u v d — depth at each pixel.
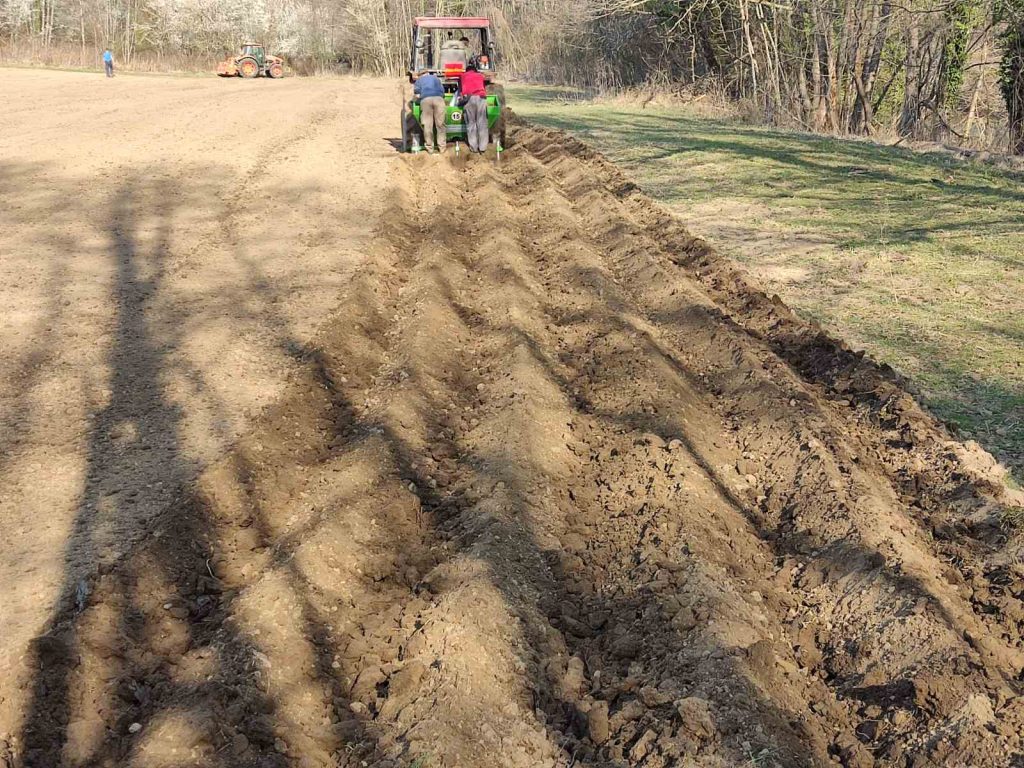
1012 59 20.94
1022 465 5.43
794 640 4.23
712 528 4.87
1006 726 3.39
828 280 8.97
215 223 10.84
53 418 5.92
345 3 59.50
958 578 4.40
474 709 3.63
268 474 5.42
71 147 15.54
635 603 4.32
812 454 5.45
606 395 6.50
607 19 34.94
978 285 8.69
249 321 7.65
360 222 11.00
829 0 23.88
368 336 7.63
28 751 3.43
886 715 3.62
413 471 5.52
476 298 8.55
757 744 3.38
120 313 7.79
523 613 4.20
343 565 4.55
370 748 3.50
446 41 16.61
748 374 6.65
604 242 10.55
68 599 4.20
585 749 3.53
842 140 19.14
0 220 10.71
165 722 3.43
